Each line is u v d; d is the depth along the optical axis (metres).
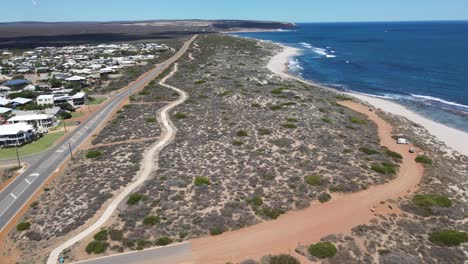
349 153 57.88
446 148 65.12
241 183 47.78
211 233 37.53
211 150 59.25
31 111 88.50
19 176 55.72
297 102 89.50
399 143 65.56
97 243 35.62
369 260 32.66
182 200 43.59
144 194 44.97
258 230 38.22
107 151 61.28
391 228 37.84
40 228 39.97
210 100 94.44
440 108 92.88
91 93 113.38
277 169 51.62
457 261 32.53
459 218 40.28
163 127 73.81
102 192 46.28
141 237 36.88
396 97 105.88
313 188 46.22
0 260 35.53
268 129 68.56
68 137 73.31
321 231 37.72
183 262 33.47
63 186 49.78
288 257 33.19
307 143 61.25
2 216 44.41
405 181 49.50
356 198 44.38
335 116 79.50
